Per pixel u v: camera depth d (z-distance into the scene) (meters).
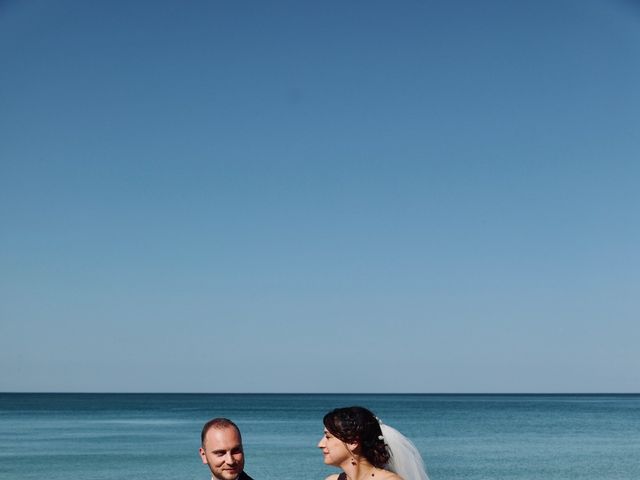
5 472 31.81
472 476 30.80
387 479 4.97
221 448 4.41
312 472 32.00
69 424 68.75
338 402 174.25
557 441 47.97
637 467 33.53
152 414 94.06
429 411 107.25
